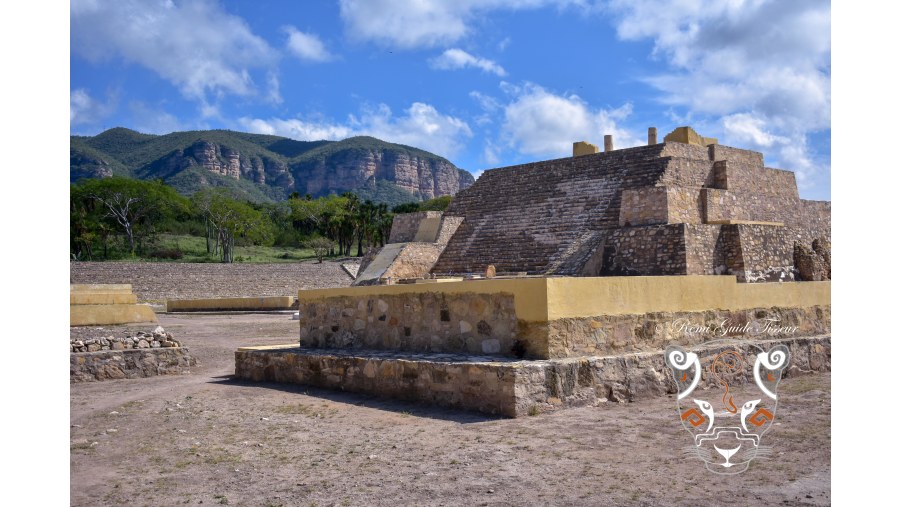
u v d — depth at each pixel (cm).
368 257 3700
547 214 3238
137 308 2631
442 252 3484
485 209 3588
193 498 709
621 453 803
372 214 9006
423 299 1275
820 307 1484
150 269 5178
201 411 1151
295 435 966
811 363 1359
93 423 1073
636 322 1167
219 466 823
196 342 2270
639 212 2669
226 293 4916
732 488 675
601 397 1059
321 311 1528
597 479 715
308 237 9725
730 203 2816
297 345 1669
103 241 7781
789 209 3145
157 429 1026
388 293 1355
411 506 661
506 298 1124
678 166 2958
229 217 8250
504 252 3180
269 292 5031
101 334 2095
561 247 2944
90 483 767
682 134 3481
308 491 718
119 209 8219
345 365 1271
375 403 1153
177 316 3506
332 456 848
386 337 1358
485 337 1159
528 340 1090
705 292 1279
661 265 2456
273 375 1448
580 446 835
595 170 3316
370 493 703
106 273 4938
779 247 2645
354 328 1440
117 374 1595
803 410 995
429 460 808
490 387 1010
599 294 1126
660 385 1121
